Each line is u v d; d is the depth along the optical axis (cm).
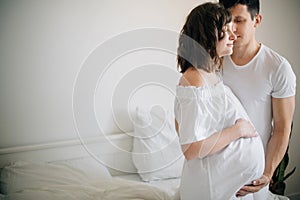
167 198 145
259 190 118
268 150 131
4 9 176
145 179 184
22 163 175
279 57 126
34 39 184
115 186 156
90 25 193
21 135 189
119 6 198
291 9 236
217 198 107
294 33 240
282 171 211
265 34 231
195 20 104
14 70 183
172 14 210
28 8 180
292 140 247
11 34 179
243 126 108
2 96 183
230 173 106
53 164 177
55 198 142
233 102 112
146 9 204
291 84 124
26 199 142
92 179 166
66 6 187
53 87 191
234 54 133
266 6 227
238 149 107
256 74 129
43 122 192
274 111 130
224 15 103
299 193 255
